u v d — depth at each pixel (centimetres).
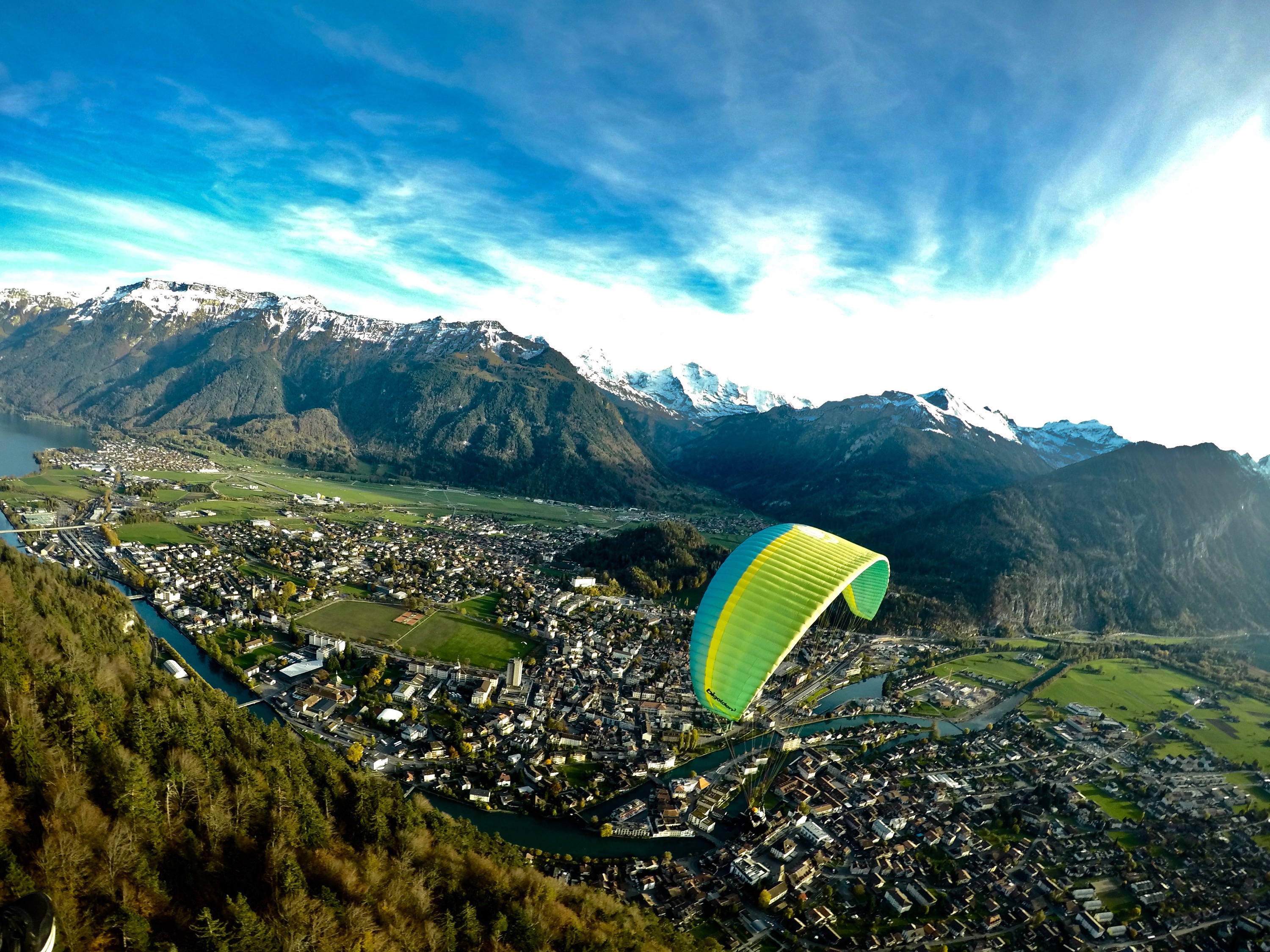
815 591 6253
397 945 6197
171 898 5831
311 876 6769
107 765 6756
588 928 7531
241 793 7294
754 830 11200
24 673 7844
